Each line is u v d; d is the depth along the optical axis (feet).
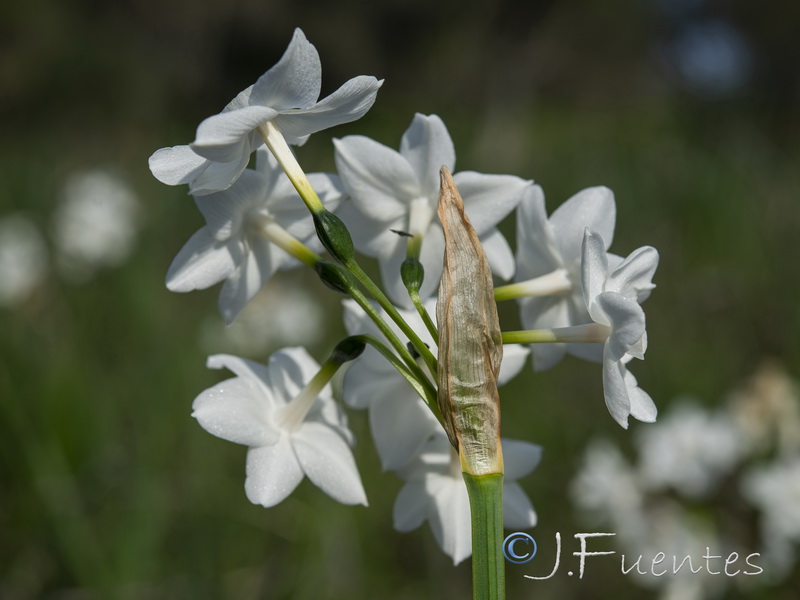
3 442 1.85
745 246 2.87
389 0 7.70
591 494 1.82
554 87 8.43
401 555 1.80
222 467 1.99
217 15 7.93
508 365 0.92
